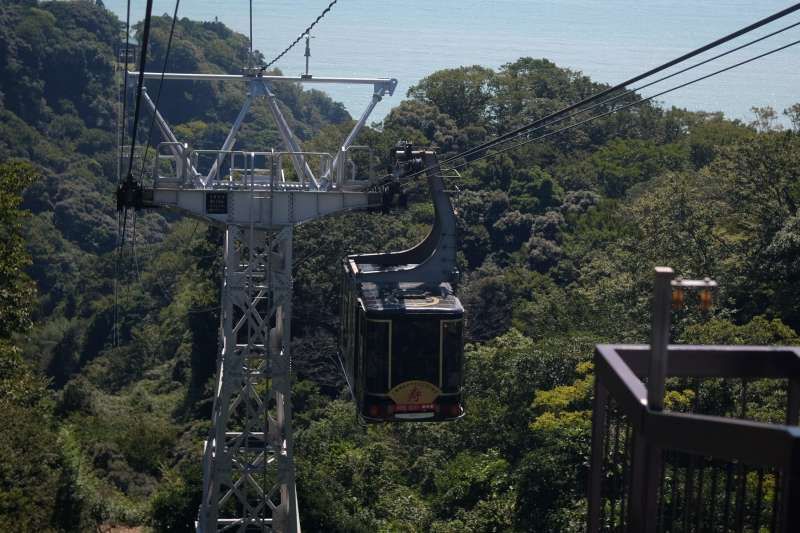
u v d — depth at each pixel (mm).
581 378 89188
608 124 199875
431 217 142875
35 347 175500
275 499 74562
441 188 55219
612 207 148375
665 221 105125
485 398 95312
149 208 58938
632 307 100000
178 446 111875
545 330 109875
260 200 59031
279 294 58750
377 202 59562
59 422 107188
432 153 56219
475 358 99438
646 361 17734
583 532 68375
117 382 160000
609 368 16969
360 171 151625
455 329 51188
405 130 163625
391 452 93938
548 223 146875
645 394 15609
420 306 51156
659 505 17672
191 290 173000
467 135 174875
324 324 123750
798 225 97312
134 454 106688
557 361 90438
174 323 168250
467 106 190750
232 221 58938
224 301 62625
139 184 60219
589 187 164875
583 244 139125
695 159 180125
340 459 88312
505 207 153000
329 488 82438
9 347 72562
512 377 92375
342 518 77562
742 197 106688
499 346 101875
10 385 71062
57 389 171875
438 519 81625
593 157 177125
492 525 76062
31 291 76312
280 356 58625
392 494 85250
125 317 185250
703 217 104938
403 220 141500
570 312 109562
